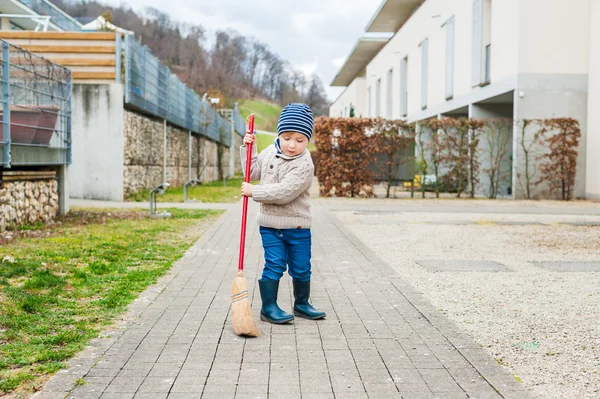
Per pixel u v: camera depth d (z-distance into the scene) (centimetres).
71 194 1480
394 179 1867
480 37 1925
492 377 316
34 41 1465
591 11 1672
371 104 4122
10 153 820
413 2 3073
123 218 1084
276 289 429
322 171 1867
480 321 438
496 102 1997
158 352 352
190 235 873
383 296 507
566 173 1708
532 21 1673
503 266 662
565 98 1698
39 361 331
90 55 1470
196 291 513
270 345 370
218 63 8812
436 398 288
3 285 495
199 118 2661
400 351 359
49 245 724
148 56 1675
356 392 295
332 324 420
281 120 416
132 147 1591
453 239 888
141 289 514
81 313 433
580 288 550
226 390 295
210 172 3152
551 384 312
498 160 1853
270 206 423
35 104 933
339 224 1055
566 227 1049
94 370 320
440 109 2408
